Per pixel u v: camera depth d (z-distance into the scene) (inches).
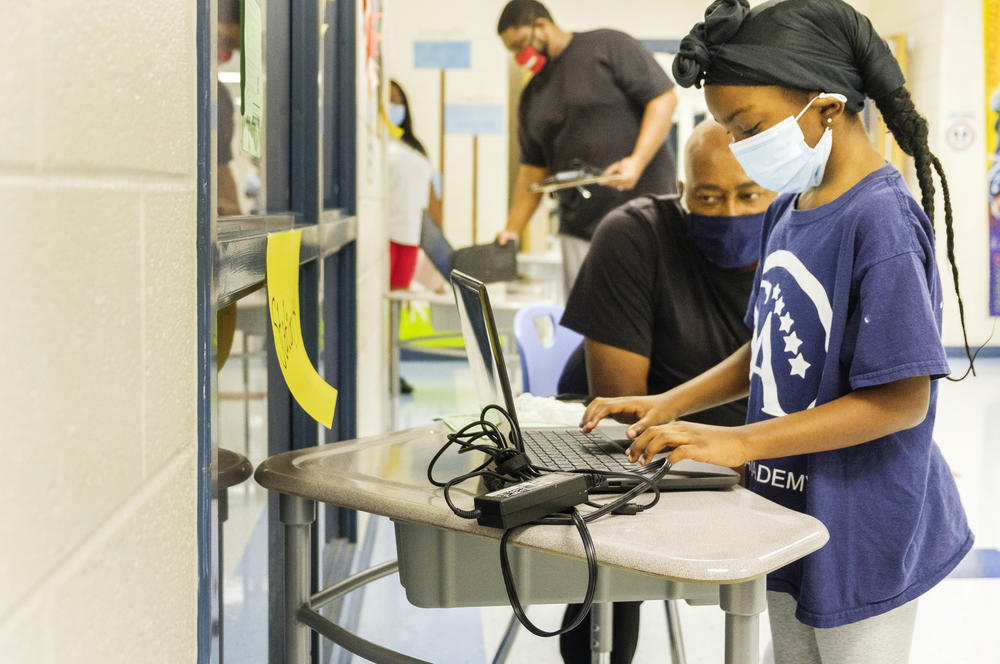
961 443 168.4
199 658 28.6
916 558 44.9
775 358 48.0
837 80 44.7
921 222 43.6
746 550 30.8
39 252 15.4
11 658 14.4
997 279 267.6
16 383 14.6
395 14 239.0
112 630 19.6
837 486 43.6
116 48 19.5
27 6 14.9
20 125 14.7
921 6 269.7
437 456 39.9
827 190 46.6
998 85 262.7
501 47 240.7
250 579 54.1
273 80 61.6
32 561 15.2
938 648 90.6
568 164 198.1
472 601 39.8
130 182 20.7
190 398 27.0
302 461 43.3
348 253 97.9
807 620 43.9
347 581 48.3
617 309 74.0
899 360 40.7
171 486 24.7
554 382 91.0
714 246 73.4
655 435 40.0
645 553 30.5
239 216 44.4
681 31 258.4
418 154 216.8
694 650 87.7
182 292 25.8
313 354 69.8
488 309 38.5
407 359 272.1
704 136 72.0
